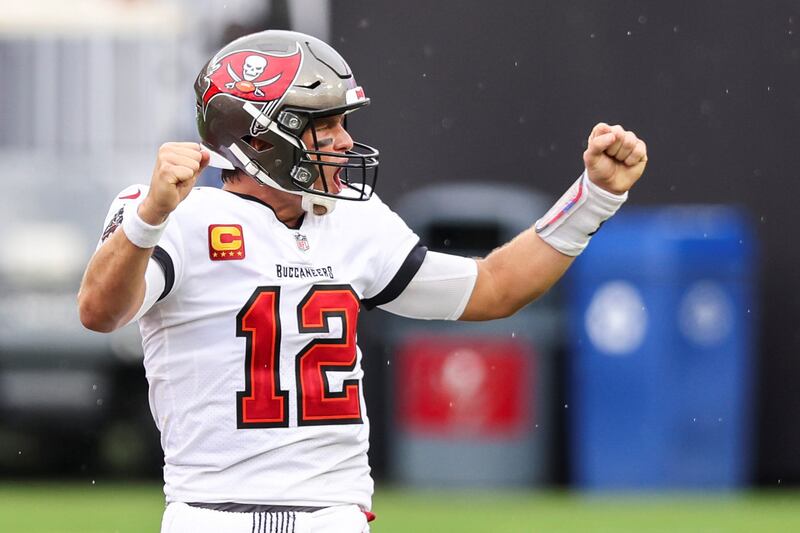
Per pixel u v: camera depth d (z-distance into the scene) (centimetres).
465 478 3412
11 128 3600
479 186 3728
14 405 3428
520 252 1463
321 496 1292
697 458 3456
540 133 3756
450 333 3409
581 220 1449
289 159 1330
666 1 3741
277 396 1291
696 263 3431
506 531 2823
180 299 1304
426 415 3412
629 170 1441
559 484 3575
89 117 3612
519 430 3416
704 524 2941
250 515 1277
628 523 2941
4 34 3616
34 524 2908
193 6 3653
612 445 3447
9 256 3475
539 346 3419
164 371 1316
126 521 2955
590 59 3750
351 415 1315
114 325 1279
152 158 3612
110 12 3631
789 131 3709
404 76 3756
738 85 3719
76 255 3488
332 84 1343
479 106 3759
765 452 3712
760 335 3716
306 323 1308
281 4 3650
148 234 1233
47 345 3412
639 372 3431
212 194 1335
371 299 1422
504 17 3759
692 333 3441
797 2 3703
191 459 1300
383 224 1407
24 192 3538
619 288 3434
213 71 1357
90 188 3553
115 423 3638
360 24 3744
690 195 3731
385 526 2883
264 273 1308
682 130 3731
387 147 3753
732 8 3719
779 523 2955
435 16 3750
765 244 3709
